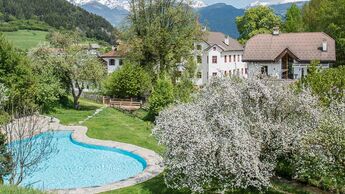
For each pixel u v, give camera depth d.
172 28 57.66
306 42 55.38
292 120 20.69
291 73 53.81
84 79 51.94
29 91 42.84
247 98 20.72
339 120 17.72
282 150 19.97
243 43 88.00
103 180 27.45
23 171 20.03
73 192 23.48
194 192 19.69
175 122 20.34
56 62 50.47
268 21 87.94
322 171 18.30
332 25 62.78
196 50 68.31
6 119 23.33
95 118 46.19
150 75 57.12
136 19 57.72
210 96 21.78
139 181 25.14
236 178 18.86
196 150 18.81
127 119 46.09
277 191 21.16
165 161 20.88
